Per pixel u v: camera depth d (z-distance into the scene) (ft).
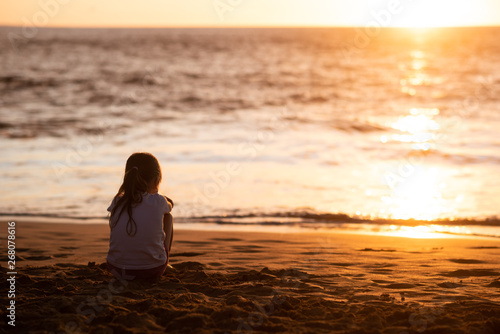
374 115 71.20
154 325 9.87
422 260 18.28
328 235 24.56
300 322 10.14
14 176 38.83
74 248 20.57
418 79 110.42
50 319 10.05
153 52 179.42
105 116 69.26
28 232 24.68
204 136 55.26
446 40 241.96
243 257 18.89
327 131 58.95
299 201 32.45
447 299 12.59
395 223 28.02
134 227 13.67
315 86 100.94
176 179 37.63
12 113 71.15
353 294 13.05
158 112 72.59
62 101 82.79
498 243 22.49
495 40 237.04
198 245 21.68
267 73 120.47
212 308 10.68
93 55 166.71
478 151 47.67
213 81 106.83
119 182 37.19
